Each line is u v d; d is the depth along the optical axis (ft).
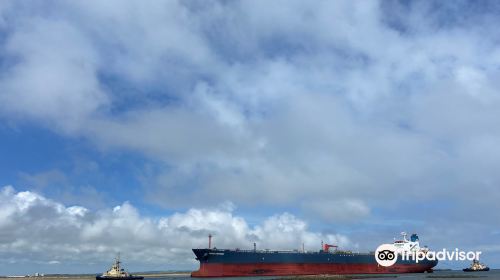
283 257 514.27
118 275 480.23
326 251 570.46
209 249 472.85
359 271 572.10
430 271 645.92
